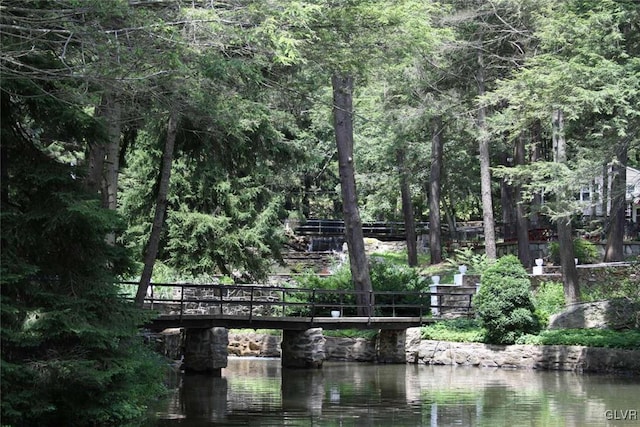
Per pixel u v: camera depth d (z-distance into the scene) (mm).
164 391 16797
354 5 13484
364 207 49719
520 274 24031
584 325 24031
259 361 26625
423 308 27797
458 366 24328
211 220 27984
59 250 11625
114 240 14242
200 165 19250
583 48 19781
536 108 21578
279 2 11094
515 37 28594
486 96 23953
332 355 27328
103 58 10172
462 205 52750
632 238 40125
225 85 13367
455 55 29250
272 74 15930
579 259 33469
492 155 39594
